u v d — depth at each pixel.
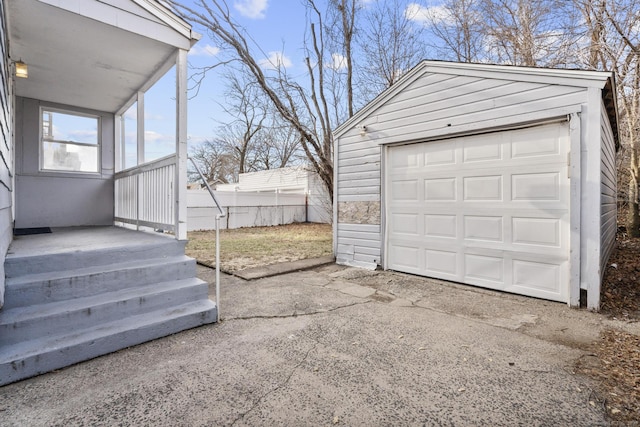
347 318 3.67
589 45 8.80
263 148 20.58
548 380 2.36
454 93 5.04
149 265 3.47
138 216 4.98
